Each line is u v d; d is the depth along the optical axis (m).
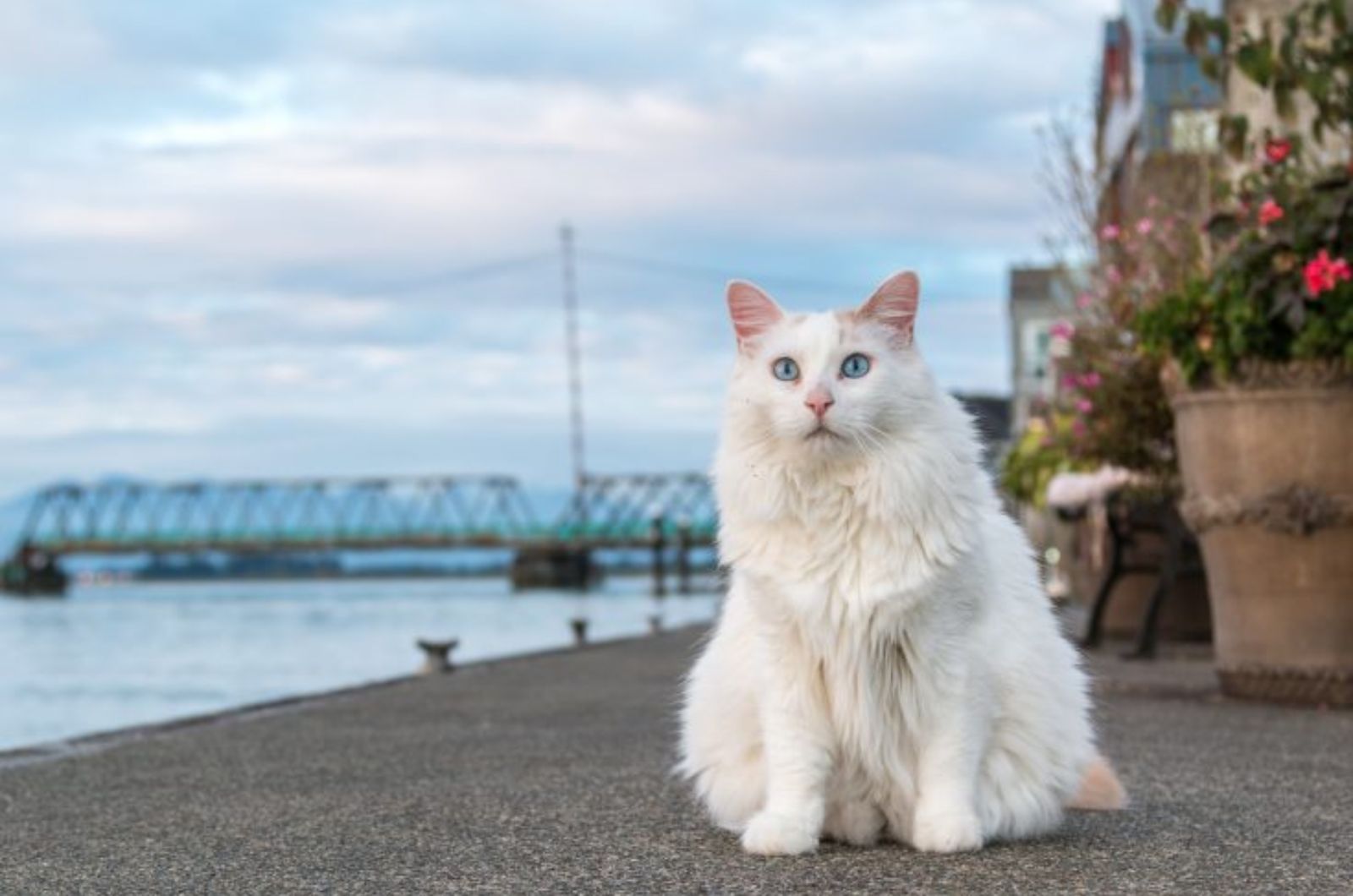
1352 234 6.39
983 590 3.42
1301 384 6.38
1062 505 10.76
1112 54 20.78
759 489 3.37
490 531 83.25
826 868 3.25
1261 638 6.66
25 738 9.09
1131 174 16.48
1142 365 9.28
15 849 3.77
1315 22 7.15
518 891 3.12
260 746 5.84
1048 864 3.26
